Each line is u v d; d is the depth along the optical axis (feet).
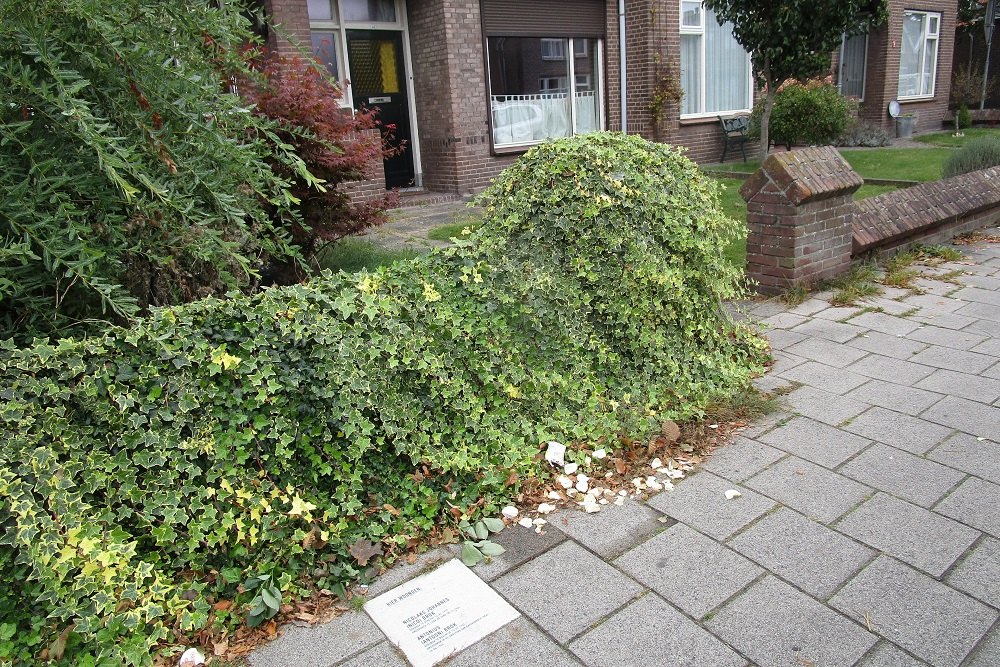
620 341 13.06
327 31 32.81
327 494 9.55
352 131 18.45
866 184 35.88
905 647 7.71
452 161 35.22
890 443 11.78
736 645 7.85
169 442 8.32
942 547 9.21
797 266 18.81
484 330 11.23
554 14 38.04
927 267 21.58
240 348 8.95
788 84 43.27
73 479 7.80
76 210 8.57
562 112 40.52
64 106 7.83
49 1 8.41
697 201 13.92
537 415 11.70
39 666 7.47
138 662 7.70
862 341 16.24
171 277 11.71
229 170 10.43
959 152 30.17
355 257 21.16
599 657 7.79
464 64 34.42
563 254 12.64
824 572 8.89
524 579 9.05
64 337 9.13
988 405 12.91
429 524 9.91
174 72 9.55
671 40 41.73
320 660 7.91
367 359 9.78
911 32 61.41
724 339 14.70
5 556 7.48
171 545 8.45
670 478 11.12
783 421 12.72
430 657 7.89
